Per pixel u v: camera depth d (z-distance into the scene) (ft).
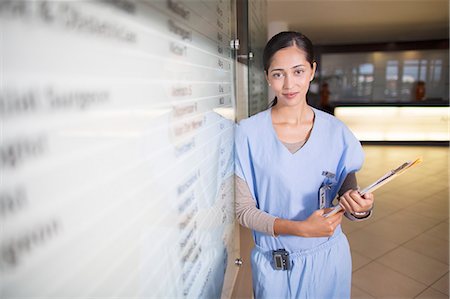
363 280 7.72
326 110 25.17
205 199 2.78
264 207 3.77
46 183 1.02
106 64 1.30
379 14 18.51
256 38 6.81
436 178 15.30
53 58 1.03
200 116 2.57
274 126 3.64
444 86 30.30
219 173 3.27
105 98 1.30
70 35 1.10
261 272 3.77
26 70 0.94
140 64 1.57
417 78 31.14
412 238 9.65
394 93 32.04
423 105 22.34
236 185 3.78
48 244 1.04
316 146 3.52
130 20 1.47
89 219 1.23
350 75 32.71
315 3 15.75
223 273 3.57
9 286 0.93
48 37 1.01
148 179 1.69
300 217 3.62
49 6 1.01
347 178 3.80
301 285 3.63
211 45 2.88
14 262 0.94
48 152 1.02
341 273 3.78
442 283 7.58
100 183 1.29
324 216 3.27
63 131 1.08
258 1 7.18
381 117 23.26
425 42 30.25
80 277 1.20
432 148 22.12
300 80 3.32
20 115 0.93
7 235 0.92
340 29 23.52
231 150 3.86
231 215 4.03
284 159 3.49
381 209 11.75
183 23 2.15
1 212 0.90
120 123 1.41
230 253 4.00
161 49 1.80
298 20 19.94
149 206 1.72
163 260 1.92
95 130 1.24
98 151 1.27
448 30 24.48
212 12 2.89
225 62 3.51
